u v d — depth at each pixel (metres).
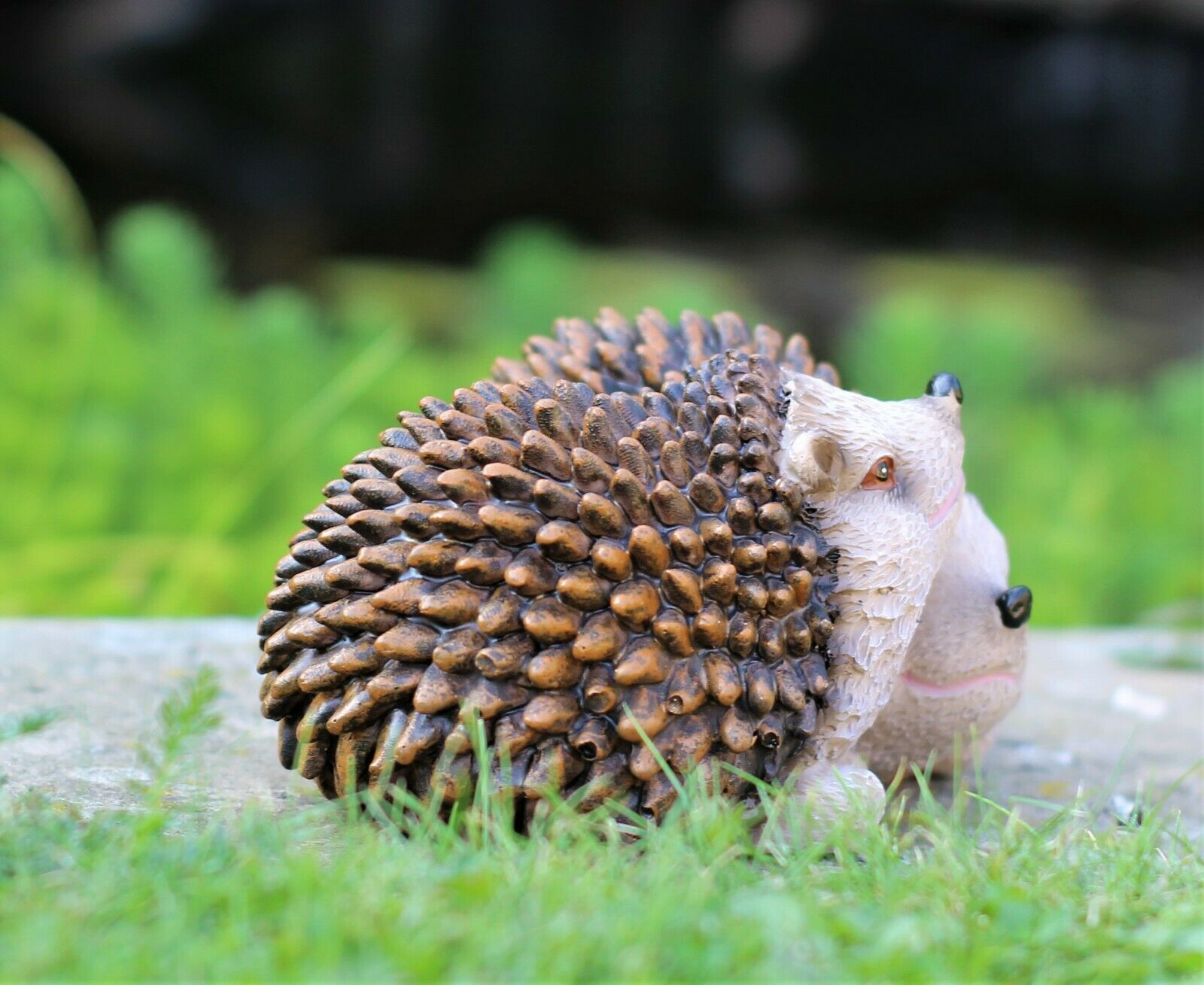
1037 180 24.08
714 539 4.19
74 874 3.63
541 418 4.21
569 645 4.09
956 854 4.28
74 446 10.02
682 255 23.66
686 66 23.06
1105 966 3.45
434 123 22.62
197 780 4.95
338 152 22.50
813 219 24.83
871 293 22.50
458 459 4.20
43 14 20.59
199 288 11.43
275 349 11.20
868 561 4.45
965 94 23.23
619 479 4.10
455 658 4.06
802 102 23.38
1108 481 11.43
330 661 4.18
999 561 5.00
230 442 10.16
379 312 12.12
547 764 4.11
